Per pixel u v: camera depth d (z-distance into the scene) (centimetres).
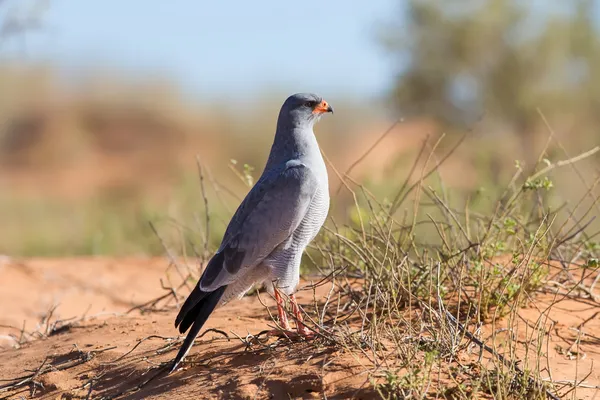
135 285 1386
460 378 734
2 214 2939
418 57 4219
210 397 754
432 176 1809
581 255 1116
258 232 888
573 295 973
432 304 914
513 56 4022
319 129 4909
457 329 810
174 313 1098
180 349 814
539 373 730
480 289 855
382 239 991
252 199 905
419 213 1426
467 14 4097
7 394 854
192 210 1861
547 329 880
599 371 789
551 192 1210
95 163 4944
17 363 942
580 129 4091
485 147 3291
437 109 4166
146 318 1062
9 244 2298
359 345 774
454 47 4134
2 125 4969
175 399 766
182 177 2125
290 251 903
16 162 4919
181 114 5303
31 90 5109
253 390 747
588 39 4081
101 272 1467
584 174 1469
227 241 896
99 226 2245
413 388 692
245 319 971
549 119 4034
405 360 743
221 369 805
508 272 948
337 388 727
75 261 1569
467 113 4106
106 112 5234
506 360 760
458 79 4172
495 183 1440
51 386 853
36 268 1490
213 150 5094
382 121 4988
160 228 1881
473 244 947
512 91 4022
